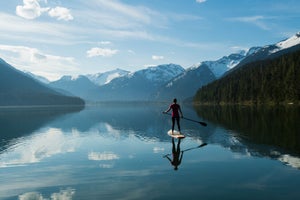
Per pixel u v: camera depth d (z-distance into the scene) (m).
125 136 27.56
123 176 13.00
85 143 23.72
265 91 133.75
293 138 21.97
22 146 22.59
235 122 37.94
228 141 22.14
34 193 10.98
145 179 12.41
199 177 12.51
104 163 15.90
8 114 80.31
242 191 10.55
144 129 33.72
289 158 15.59
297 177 12.14
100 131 32.59
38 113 86.88
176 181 11.98
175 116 26.56
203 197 10.03
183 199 9.88
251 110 71.75
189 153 18.09
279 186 11.03
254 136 23.98
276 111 61.41
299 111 58.47
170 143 22.42
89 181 12.36
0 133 31.88
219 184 11.45
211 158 16.38
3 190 11.43
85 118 58.16
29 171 14.52
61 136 28.72
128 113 78.06
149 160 16.36
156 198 10.03
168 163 15.44
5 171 14.61
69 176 13.30
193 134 27.27
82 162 16.38
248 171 13.27
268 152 17.28
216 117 49.69
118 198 10.14
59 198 10.38
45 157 18.12
